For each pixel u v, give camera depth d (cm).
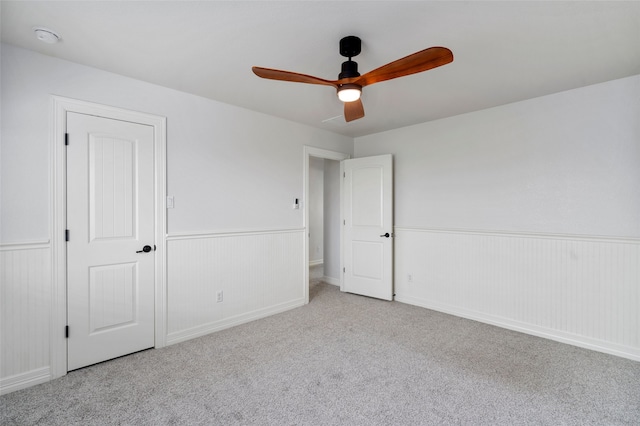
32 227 217
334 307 392
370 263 432
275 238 371
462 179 360
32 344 217
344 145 464
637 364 247
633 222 259
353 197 449
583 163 282
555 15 178
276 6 170
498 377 226
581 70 248
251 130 346
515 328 318
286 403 195
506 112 327
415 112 354
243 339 294
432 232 385
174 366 242
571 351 270
